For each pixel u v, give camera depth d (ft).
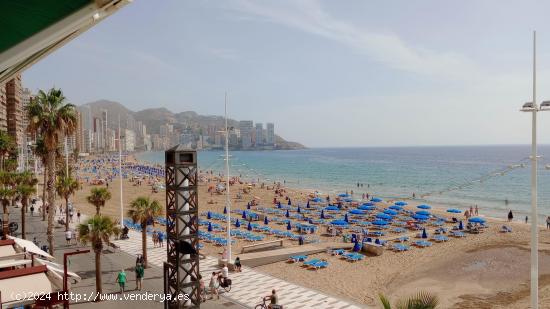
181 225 50.96
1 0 15.51
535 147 47.50
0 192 123.44
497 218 193.26
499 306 75.00
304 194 288.10
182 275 50.96
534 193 47.32
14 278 50.47
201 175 444.55
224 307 69.87
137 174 460.55
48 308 55.01
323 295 77.15
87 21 18.20
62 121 102.12
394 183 383.24
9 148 222.48
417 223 165.37
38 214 176.65
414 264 106.01
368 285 88.33
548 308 73.05
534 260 46.62
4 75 22.77
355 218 185.06
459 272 98.78
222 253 113.19
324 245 122.62
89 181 379.55
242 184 354.13
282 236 146.00
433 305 36.04
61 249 112.06
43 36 17.33
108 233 72.08
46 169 171.94
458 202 268.62
